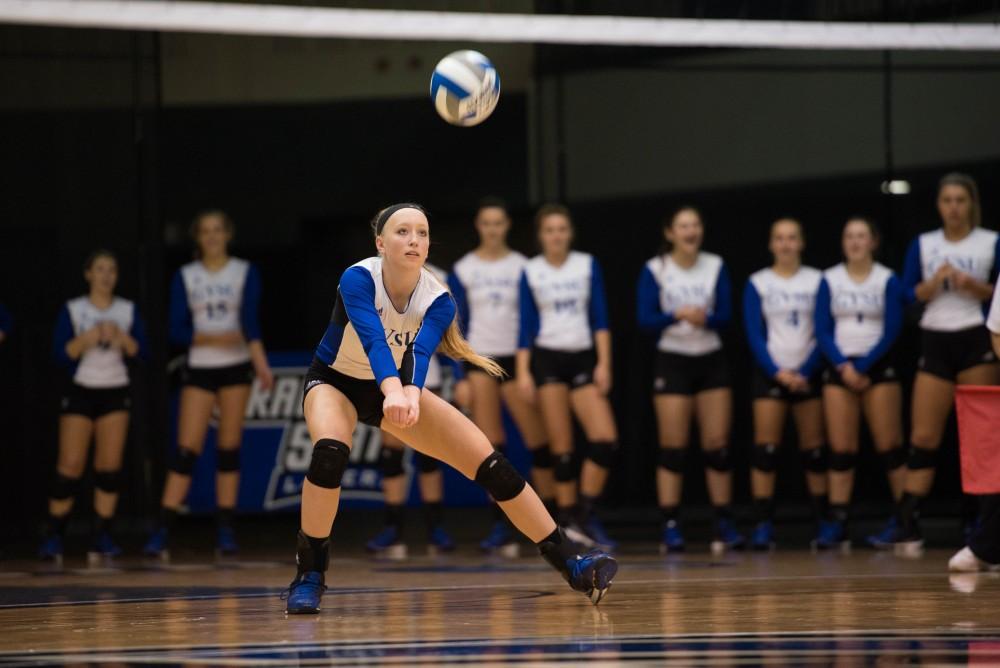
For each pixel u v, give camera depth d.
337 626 13.79
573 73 36.38
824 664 10.48
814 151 35.44
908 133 35.12
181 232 37.56
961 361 26.38
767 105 35.56
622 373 35.81
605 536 28.58
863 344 28.31
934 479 34.50
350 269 14.68
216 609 16.11
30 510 35.38
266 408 34.41
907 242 35.12
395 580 20.58
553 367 28.45
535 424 29.48
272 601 17.16
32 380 35.56
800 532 33.12
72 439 29.33
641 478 35.53
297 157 38.06
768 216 35.62
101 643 12.67
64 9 27.47
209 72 37.75
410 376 14.02
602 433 28.23
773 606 15.27
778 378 28.11
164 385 35.69
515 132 37.06
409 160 37.78
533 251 37.31
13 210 35.91
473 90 16.94
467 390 29.27
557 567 15.45
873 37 29.91
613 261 36.12
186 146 37.69
